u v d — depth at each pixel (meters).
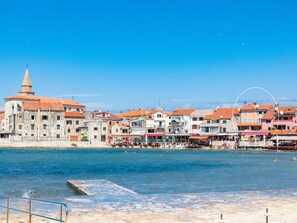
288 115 147.12
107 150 146.75
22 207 22.89
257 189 39.25
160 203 25.27
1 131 168.38
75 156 105.62
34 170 62.50
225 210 23.08
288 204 25.23
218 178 50.00
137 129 178.62
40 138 161.25
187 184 43.28
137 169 65.00
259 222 19.91
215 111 169.62
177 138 168.00
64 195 33.44
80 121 173.50
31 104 165.62
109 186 34.59
